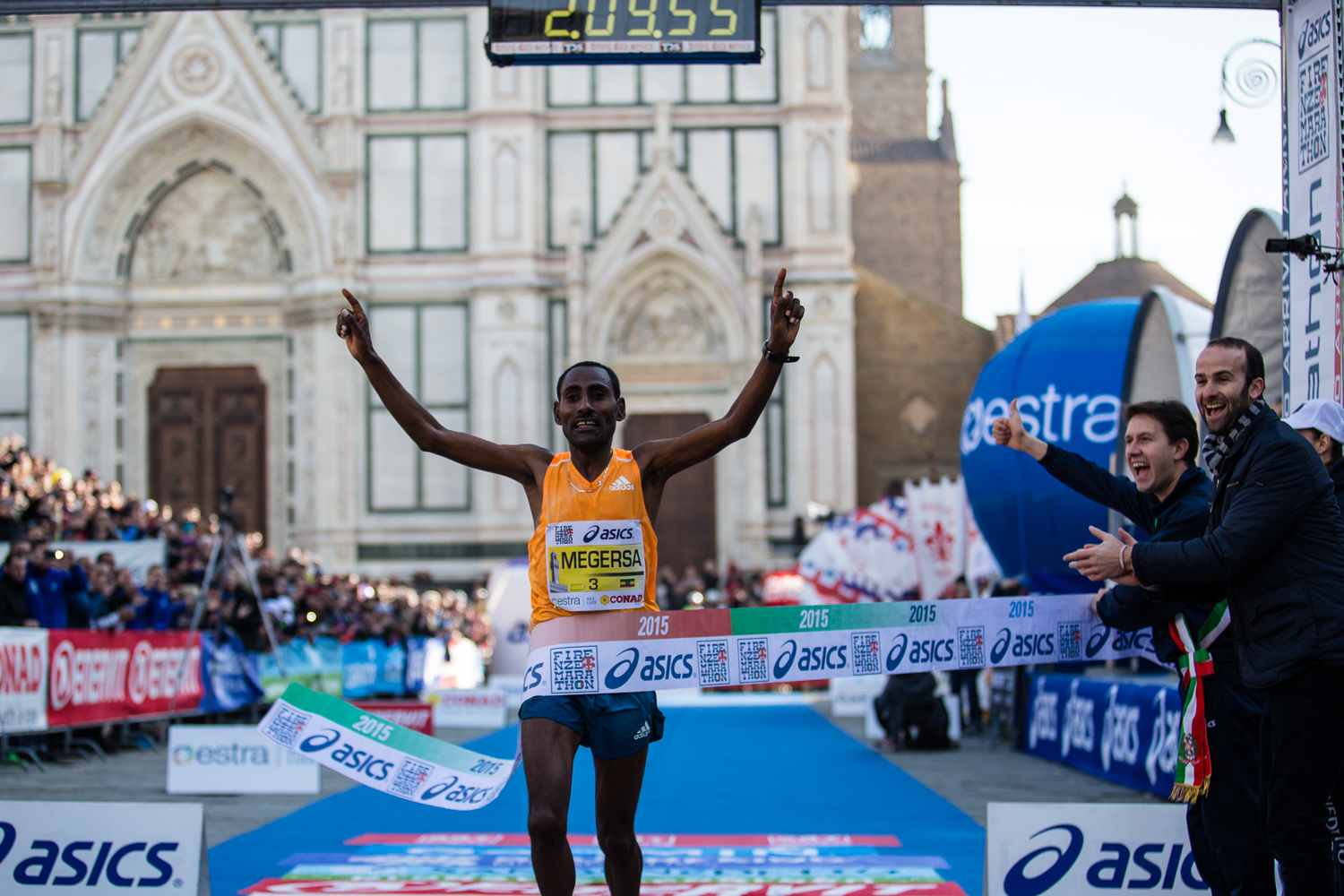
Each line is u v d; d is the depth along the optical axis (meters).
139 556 21.03
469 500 37.91
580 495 5.62
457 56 38.47
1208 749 5.64
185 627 18.33
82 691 14.64
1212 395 5.39
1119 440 16.19
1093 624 6.34
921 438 39.22
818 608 5.88
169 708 16.80
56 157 37.91
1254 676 5.23
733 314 37.88
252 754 12.40
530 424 37.44
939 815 10.94
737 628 5.74
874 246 56.62
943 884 7.83
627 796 5.66
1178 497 5.99
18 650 13.33
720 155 38.44
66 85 38.28
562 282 38.03
